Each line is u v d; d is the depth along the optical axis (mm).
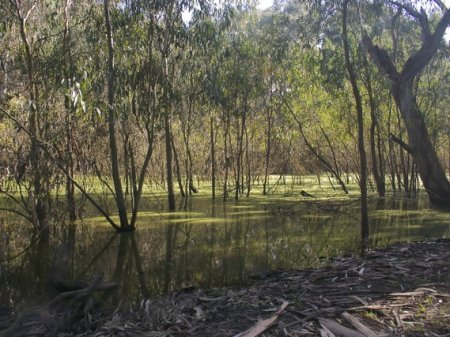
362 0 15625
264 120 26438
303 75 22938
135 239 13578
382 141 26375
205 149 28203
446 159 40625
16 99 13703
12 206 18016
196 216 17500
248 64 22312
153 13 15102
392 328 5633
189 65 19047
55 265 7648
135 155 20859
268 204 20906
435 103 24484
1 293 8820
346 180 30734
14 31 14781
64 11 14992
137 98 15625
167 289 8922
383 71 19031
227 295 7445
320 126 25766
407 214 17719
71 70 13156
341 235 13844
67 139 14297
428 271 8211
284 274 9141
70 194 15344
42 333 5988
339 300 6766
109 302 8023
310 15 16000
